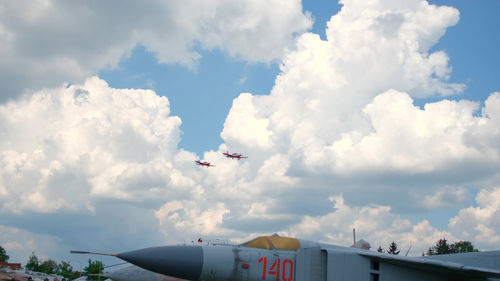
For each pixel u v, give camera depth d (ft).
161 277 71.97
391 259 47.55
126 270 73.97
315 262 48.21
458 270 45.52
